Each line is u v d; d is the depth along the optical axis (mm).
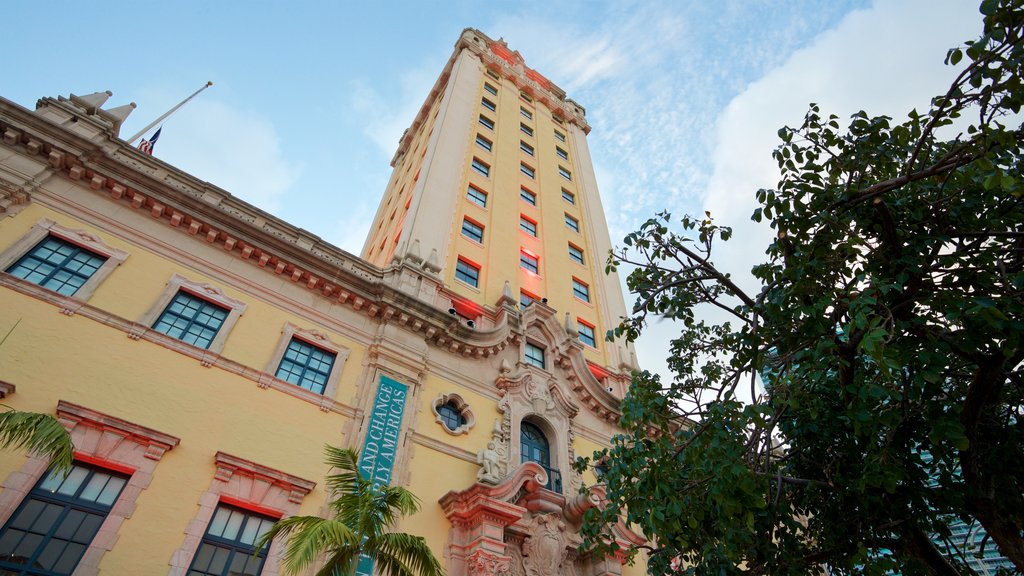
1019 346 8016
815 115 9977
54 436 8039
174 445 12703
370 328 18547
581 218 36062
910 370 9328
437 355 19469
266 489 13352
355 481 10156
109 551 10844
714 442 9969
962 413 8875
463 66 42031
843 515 10688
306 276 18062
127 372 13312
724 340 11508
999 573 11438
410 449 16328
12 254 13594
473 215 28828
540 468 17047
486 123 37938
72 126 16766
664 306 11984
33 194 14781
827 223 9430
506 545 15484
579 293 29984
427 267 22234
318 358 16938
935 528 10250
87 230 15125
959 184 9211
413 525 14891
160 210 16547
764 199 10070
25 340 12484
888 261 9188
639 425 12188
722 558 10750
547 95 47094
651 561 11977
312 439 14898
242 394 14625
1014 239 9359
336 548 9242
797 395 10008
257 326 16297
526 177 35531
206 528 12117
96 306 13883
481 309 22547
